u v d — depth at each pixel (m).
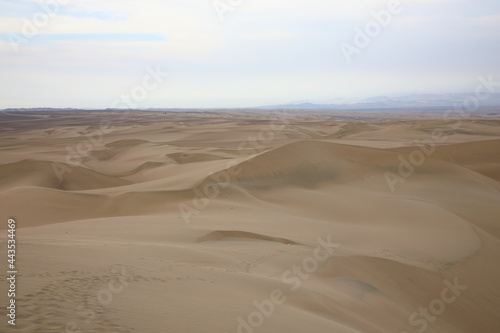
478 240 23.98
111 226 22.27
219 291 11.20
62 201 31.03
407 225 26.47
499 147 54.34
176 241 19.28
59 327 7.04
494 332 16.48
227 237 21.39
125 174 53.66
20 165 45.56
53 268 10.70
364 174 41.09
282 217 27.11
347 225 26.36
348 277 16.94
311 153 42.22
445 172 42.06
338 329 10.28
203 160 57.81
